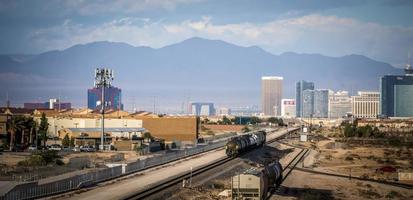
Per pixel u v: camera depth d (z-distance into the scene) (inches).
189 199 3088.1
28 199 2778.1
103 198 2901.1
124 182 3572.8
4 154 5462.6
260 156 5999.0
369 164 5772.6
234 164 4980.3
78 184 3309.5
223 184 3708.2
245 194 2920.8
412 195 3727.9
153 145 6220.5
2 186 3243.1
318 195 3454.7
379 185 4156.0
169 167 4532.5
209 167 4534.9
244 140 5841.5
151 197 3014.3
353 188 3909.9
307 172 4773.6
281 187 3727.9
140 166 4335.6
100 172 3634.4
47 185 2999.5
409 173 4530.0
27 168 4212.6
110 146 6309.1
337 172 4965.6
